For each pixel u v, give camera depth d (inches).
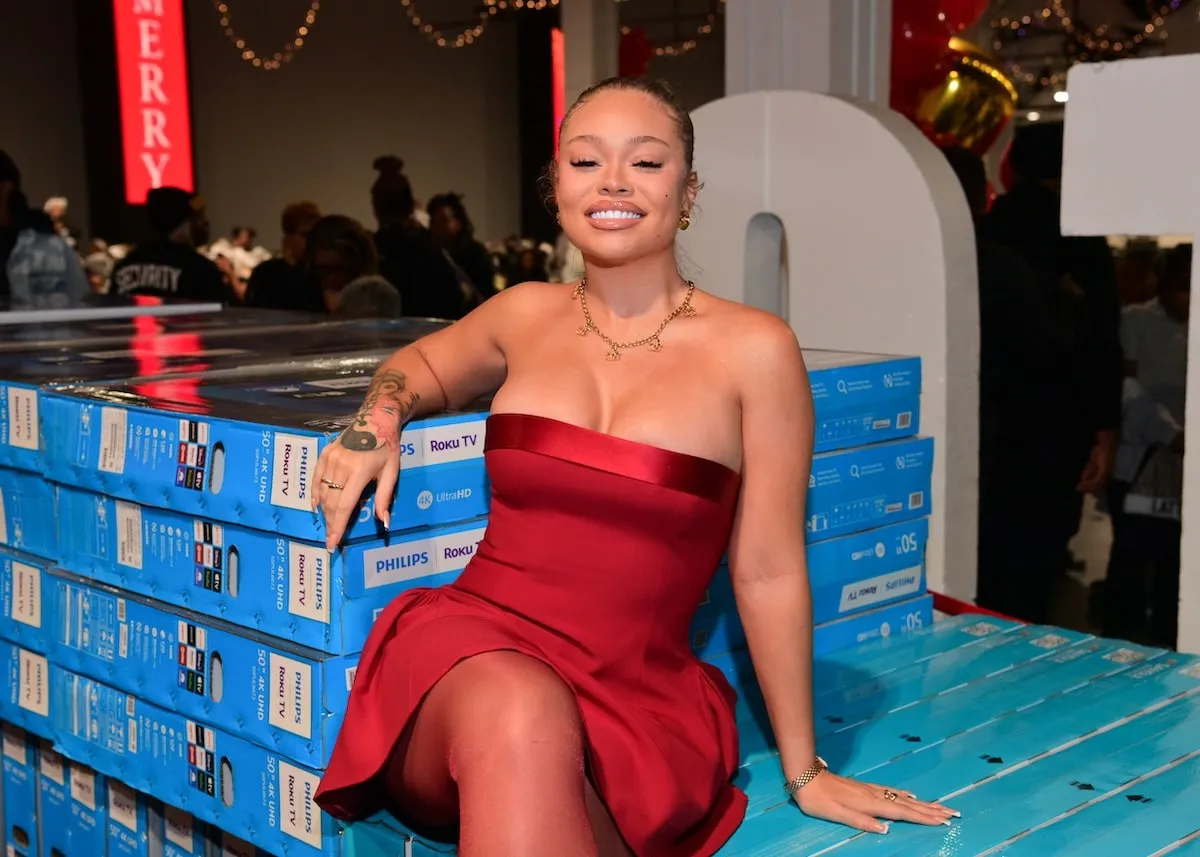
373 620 73.2
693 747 68.4
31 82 362.9
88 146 365.4
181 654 81.0
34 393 91.1
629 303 72.2
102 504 86.4
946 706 89.0
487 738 59.5
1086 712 87.7
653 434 67.8
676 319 72.0
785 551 71.9
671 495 67.1
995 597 177.9
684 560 69.1
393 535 74.1
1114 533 170.6
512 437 69.6
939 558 133.3
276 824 75.8
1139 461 166.7
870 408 102.0
